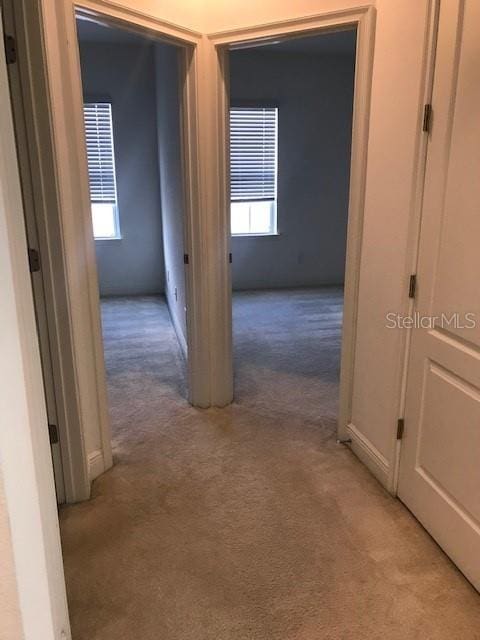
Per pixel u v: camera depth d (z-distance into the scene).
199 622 1.69
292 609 1.74
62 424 2.20
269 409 3.21
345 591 1.81
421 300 2.04
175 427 2.99
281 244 6.23
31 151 1.89
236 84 5.62
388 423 2.34
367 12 2.23
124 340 4.50
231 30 2.60
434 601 1.77
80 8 2.04
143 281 6.05
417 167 1.99
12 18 1.76
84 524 2.17
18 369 1.02
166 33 2.46
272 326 4.85
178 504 2.30
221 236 2.97
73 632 1.65
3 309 0.97
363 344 2.54
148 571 1.91
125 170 5.69
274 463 2.62
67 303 2.07
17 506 1.03
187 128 2.79
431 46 1.86
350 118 5.97
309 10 2.39
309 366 3.89
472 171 1.70
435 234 1.93
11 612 1.08
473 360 1.75
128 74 5.43
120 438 2.87
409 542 2.05
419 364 2.09
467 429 1.81
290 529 2.13
